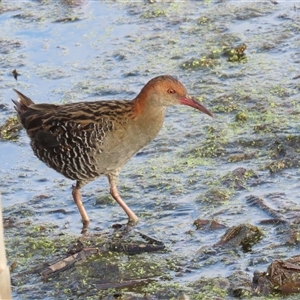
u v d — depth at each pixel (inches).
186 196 509.4
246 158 543.8
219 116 604.1
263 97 621.6
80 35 752.3
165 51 713.0
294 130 569.3
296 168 526.0
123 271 439.8
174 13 779.4
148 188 522.9
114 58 708.7
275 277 413.7
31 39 751.1
